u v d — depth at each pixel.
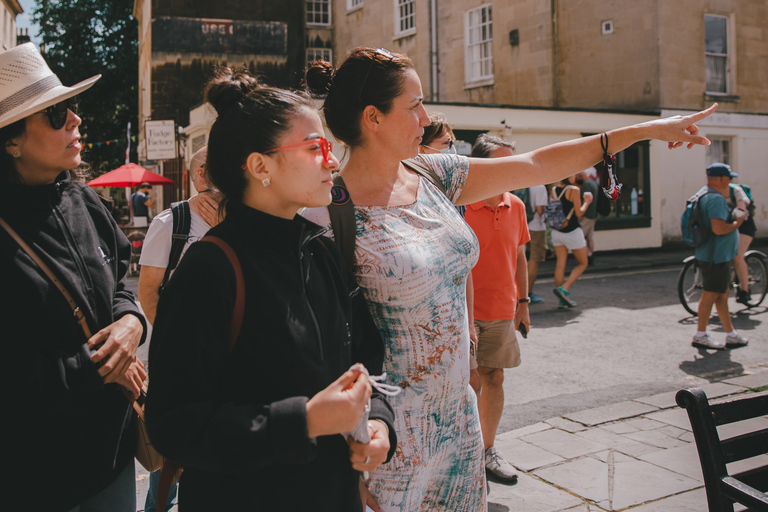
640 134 1.83
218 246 1.21
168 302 1.18
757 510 1.54
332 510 1.27
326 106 1.76
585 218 11.91
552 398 4.56
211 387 1.16
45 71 1.58
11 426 1.40
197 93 16.42
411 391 1.63
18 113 1.48
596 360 5.57
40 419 1.41
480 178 1.91
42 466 1.49
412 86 1.68
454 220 1.75
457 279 1.71
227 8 16.58
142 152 19.80
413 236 1.64
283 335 1.21
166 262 2.43
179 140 14.81
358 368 1.19
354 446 1.23
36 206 1.54
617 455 3.47
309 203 1.30
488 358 3.20
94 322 1.59
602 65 14.68
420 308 1.62
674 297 8.59
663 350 5.85
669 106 13.92
